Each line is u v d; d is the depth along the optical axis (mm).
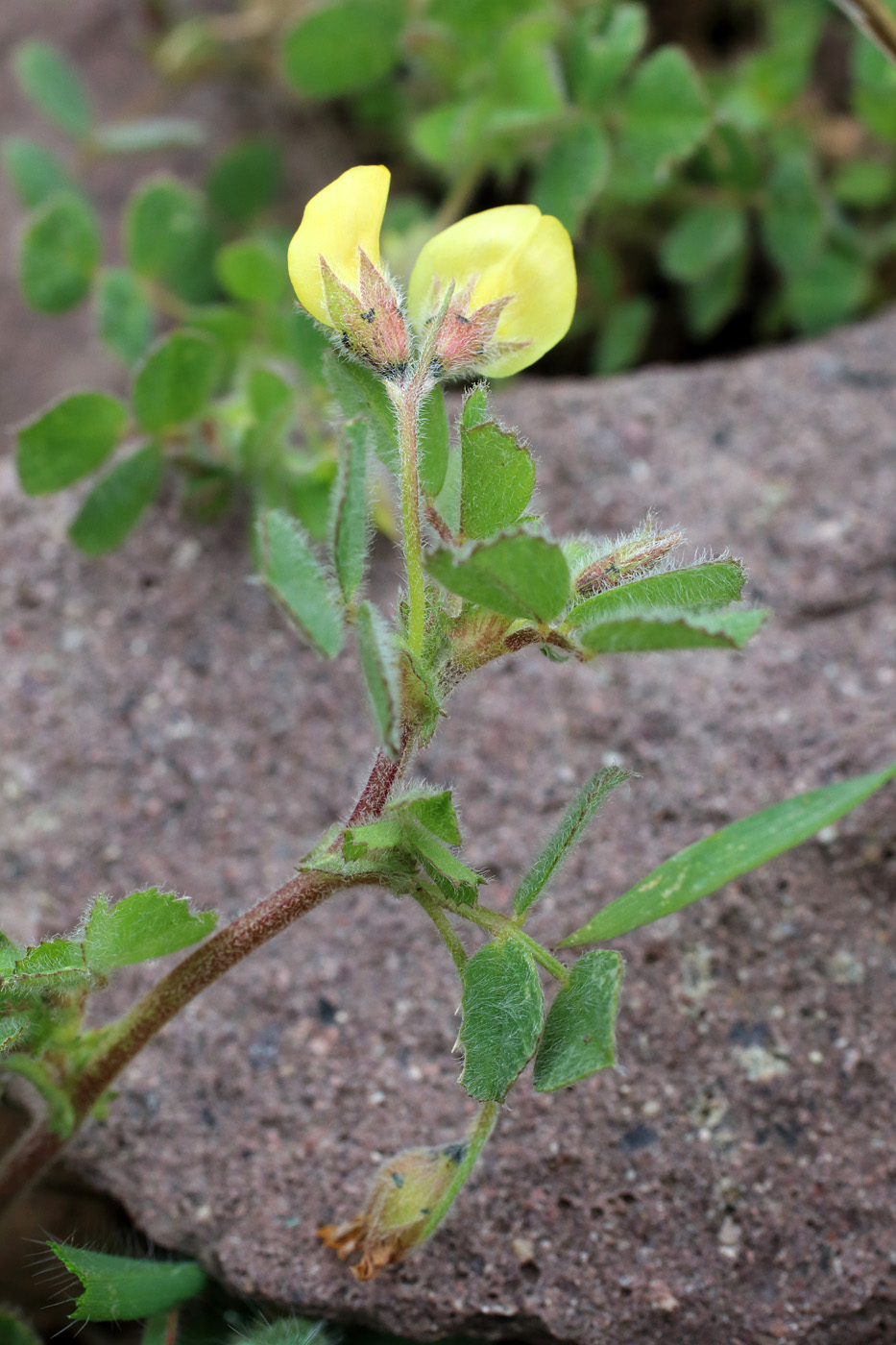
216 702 265
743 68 328
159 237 310
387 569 272
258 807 260
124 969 251
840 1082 238
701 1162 236
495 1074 205
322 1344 235
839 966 243
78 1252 222
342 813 259
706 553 207
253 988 248
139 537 275
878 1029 240
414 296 211
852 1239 232
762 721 257
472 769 259
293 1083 244
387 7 298
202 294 329
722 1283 232
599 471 277
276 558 212
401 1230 217
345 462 209
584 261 335
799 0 356
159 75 385
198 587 272
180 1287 232
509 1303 232
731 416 280
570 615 204
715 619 204
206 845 259
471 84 302
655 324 351
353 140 379
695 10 370
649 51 372
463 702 262
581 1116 238
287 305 293
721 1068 239
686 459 277
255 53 373
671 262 316
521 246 210
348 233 206
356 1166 240
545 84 286
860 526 269
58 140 383
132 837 260
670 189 322
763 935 245
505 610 199
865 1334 231
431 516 208
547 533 207
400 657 202
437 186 369
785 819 213
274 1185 240
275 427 262
